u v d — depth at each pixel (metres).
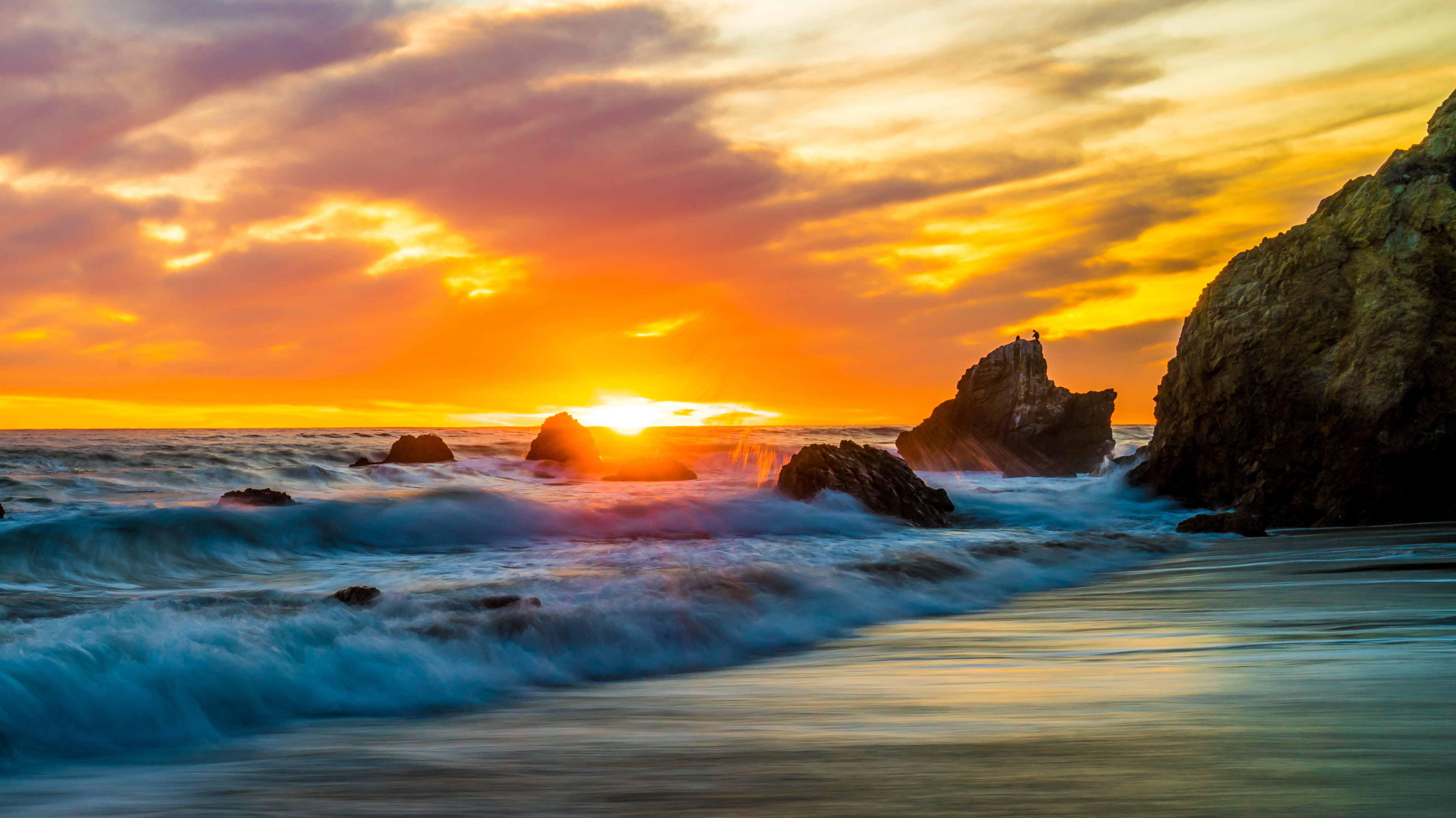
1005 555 15.66
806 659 8.23
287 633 7.11
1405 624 8.27
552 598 9.91
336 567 14.19
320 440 77.88
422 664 6.88
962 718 5.11
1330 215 25.16
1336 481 22.56
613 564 14.16
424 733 5.33
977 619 10.46
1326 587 11.46
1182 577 13.66
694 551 15.95
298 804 3.79
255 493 19.94
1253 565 14.46
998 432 43.19
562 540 18.23
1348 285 23.77
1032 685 6.14
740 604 10.12
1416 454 21.33
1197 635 8.30
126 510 18.86
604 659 7.93
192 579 12.92
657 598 10.09
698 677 7.47
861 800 3.54
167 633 6.59
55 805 3.87
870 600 11.38
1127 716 4.91
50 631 6.66
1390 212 23.38
